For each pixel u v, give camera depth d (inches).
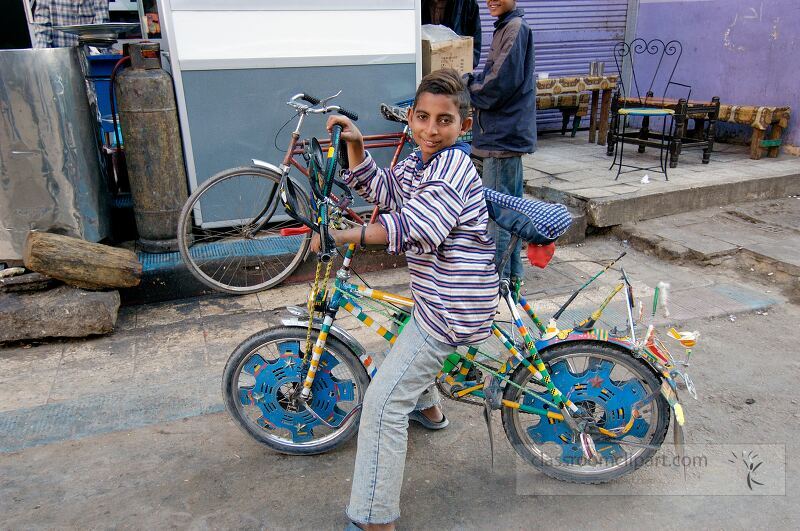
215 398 127.3
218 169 180.9
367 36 185.8
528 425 119.1
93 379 134.5
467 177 80.2
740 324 156.6
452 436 117.3
